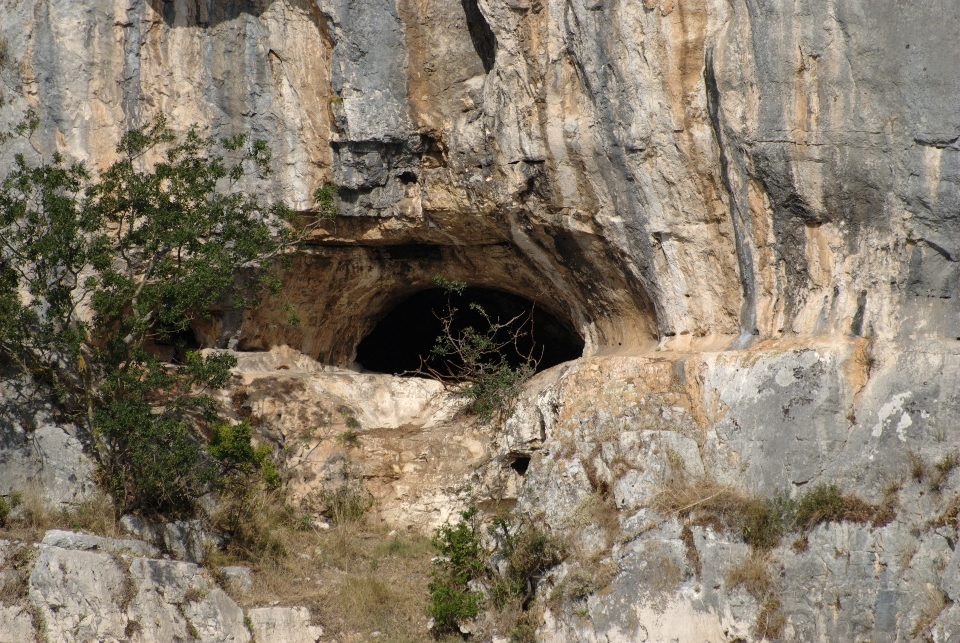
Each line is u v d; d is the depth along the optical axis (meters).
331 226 59.25
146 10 56.31
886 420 46.78
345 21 55.25
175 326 55.25
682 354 52.38
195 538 50.62
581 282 58.06
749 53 48.56
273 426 58.59
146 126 54.19
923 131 47.47
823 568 45.72
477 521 53.34
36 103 55.31
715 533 46.94
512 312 70.88
